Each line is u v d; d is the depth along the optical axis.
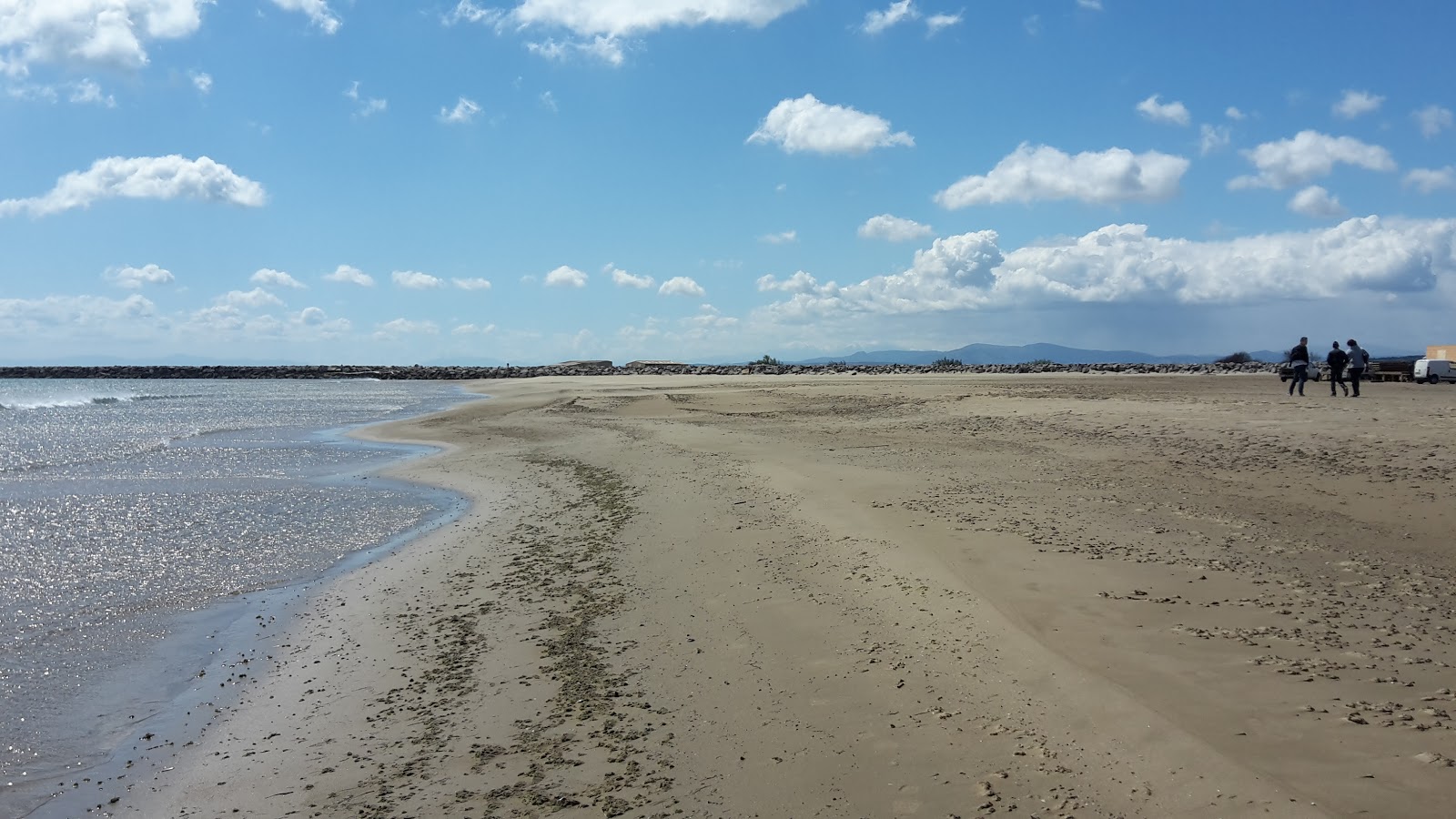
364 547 13.71
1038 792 5.00
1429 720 5.49
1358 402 25.44
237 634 9.50
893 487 14.88
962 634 7.60
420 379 105.31
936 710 6.25
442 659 8.31
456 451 26.20
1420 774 4.78
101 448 29.09
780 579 9.90
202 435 33.22
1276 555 9.94
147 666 8.57
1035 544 10.51
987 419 25.91
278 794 5.93
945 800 5.05
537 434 30.11
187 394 72.81
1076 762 5.30
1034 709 6.07
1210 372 64.75
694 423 30.38
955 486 14.77
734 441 23.67
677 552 11.58
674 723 6.51
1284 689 6.09
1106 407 26.62
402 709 7.21
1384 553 9.98
